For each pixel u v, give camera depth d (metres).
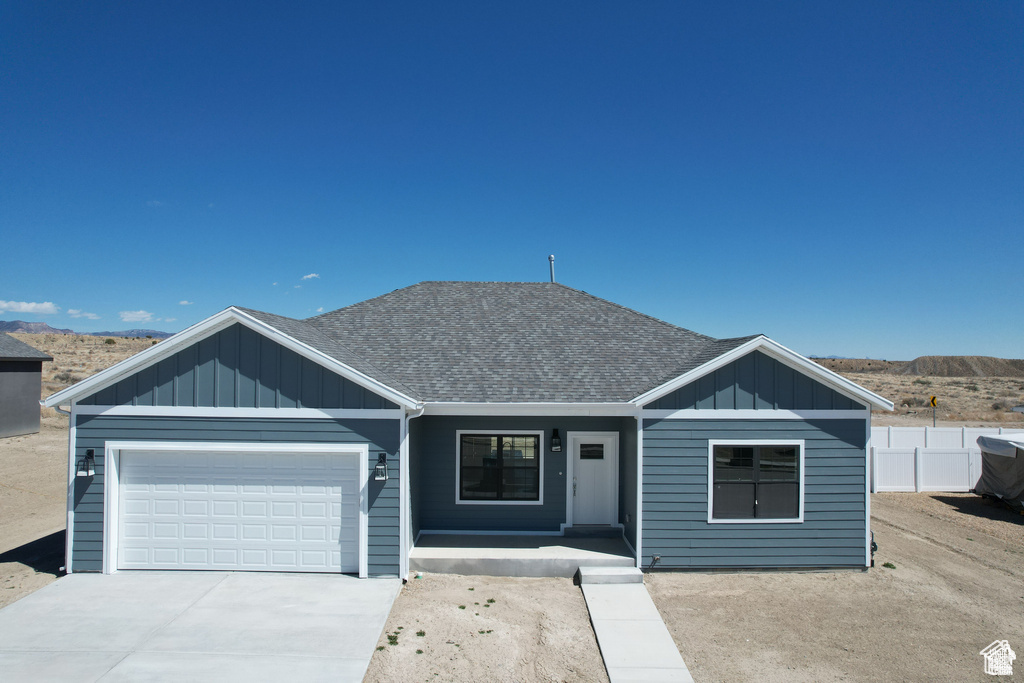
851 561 11.62
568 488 13.09
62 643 8.21
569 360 13.23
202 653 7.99
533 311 15.74
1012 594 10.66
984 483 17.94
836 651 8.49
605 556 11.48
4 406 25.06
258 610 9.36
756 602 10.17
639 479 11.41
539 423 13.14
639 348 13.95
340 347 13.24
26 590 10.10
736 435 11.48
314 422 10.80
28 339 75.94
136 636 8.44
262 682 7.32
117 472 10.95
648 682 7.55
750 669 7.95
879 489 19.38
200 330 10.72
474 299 16.31
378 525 10.82
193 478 11.02
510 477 13.16
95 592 9.98
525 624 9.18
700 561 11.45
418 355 13.34
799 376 11.60
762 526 11.53
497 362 13.06
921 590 10.77
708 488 11.45
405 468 10.83
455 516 13.06
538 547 12.02
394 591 10.22
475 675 7.66
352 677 7.47
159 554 11.01
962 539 14.04
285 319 12.63
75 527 10.79
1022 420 36.09
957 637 8.98
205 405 10.79
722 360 11.36
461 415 12.27
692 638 8.84
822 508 11.60
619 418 13.19
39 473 19.16
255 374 10.81
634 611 9.65
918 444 21.02
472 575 11.25
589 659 8.14
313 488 11.02
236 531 11.04
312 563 11.01
